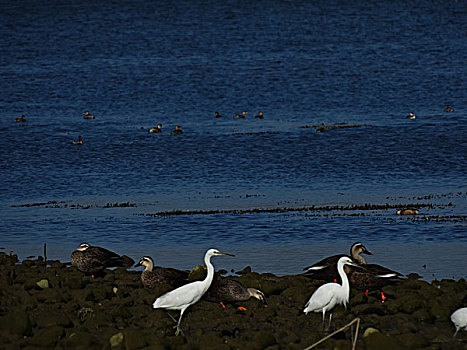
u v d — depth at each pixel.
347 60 155.25
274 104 110.12
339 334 18.19
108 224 39.38
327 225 37.47
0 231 38.12
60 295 21.59
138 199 49.19
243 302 20.91
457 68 143.50
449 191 49.75
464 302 21.36
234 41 185.00
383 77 134.38
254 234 35.75
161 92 122.06
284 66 148.62
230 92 121.56
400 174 57.97
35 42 185.12
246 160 65.75
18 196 51.66
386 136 77.94
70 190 53.69
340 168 61.16
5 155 70.00
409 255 30.33
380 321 19.33
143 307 20.28
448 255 30.20
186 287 18.77
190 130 85.69
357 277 21.73
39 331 17.94
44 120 95.12
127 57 164.00
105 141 78.00
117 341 17.47
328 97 115.69
